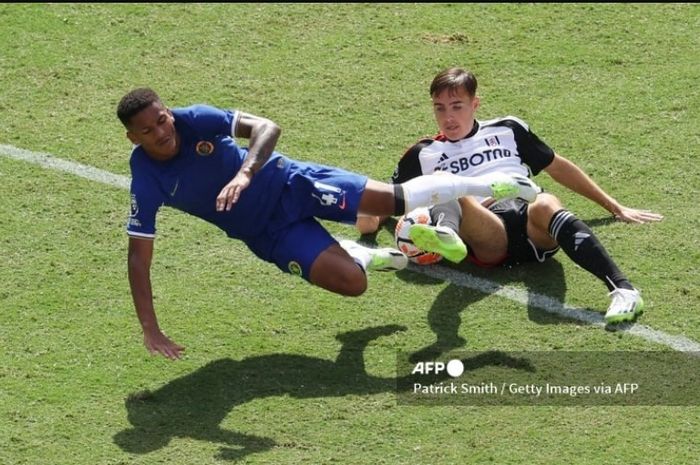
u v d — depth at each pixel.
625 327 17.69
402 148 22.05
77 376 16.80
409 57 24.83
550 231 18.41
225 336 17.61
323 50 25.06
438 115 19.08
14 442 15.61
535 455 15.36
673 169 21.44
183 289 18.67
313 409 16.19
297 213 17.03
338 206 17.17
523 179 18.08
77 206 20.58
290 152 21.86
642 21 26.06
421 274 18.95
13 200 20.69
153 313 16.14
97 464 15.22
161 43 25.27
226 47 25.16
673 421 15.92
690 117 22.91
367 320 17.94
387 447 15.54
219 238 19.88
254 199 16.80
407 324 17.86
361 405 16.27
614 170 21.42
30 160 21.73
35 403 16.27
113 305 18.30
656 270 18.91
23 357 17.17
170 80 24.08
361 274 16.91
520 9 26.41
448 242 17.27
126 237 19.86
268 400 16.34
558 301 18.28
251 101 23.42
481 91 23.73
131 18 26.08
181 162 16.41
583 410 16.14
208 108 16.55
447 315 18.03
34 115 23.06
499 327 17.77
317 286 17.58
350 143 22.17
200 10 26.38
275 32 25.67
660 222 20.02
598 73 24.34
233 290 18.64
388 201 17.33
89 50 25.03
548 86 23.94
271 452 15.42
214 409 16.19
